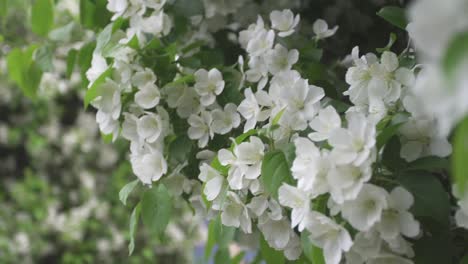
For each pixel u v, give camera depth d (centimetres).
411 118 82
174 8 110
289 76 94
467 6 50
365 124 77
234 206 92
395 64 87
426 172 80
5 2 137
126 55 103
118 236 265
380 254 79
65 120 284
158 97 101
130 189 102
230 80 104
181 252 269
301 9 129
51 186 272
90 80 108
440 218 79
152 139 100
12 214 261
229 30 121
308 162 80
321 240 80
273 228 91
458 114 50
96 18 117
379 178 80
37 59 122
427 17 51
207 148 103
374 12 128
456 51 48
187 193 105
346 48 129
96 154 276
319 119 82
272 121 89
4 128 272
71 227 260
